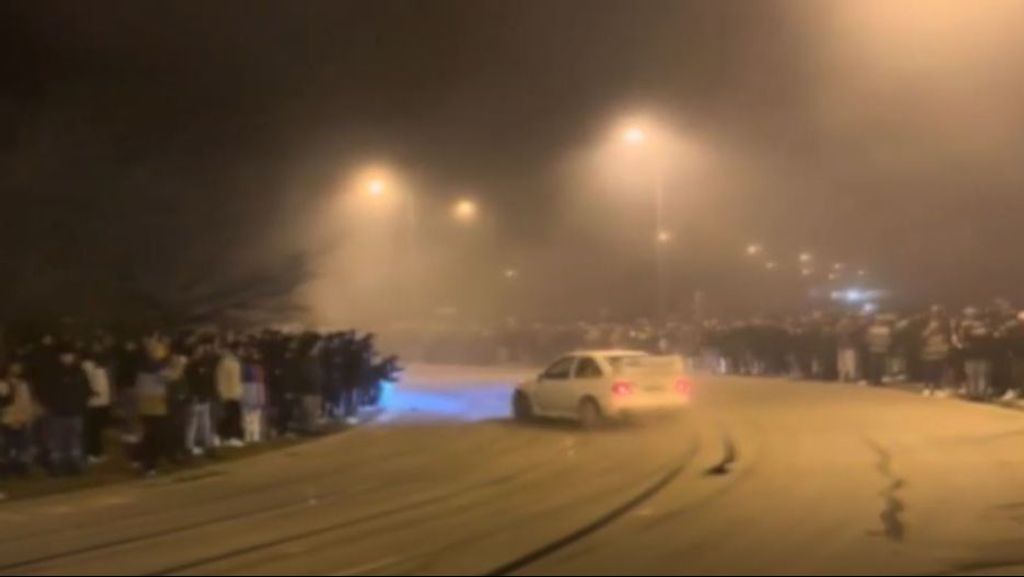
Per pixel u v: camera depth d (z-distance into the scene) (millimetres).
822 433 23672
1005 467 18391
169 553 12773
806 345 42656
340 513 15320
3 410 18703
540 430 26781
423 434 26266
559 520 14344
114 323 29203
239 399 23219
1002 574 11070
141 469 19734
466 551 12484
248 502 16484
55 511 15945
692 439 23594
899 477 17438
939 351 33719
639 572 11305
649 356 27109
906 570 11258
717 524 13797
